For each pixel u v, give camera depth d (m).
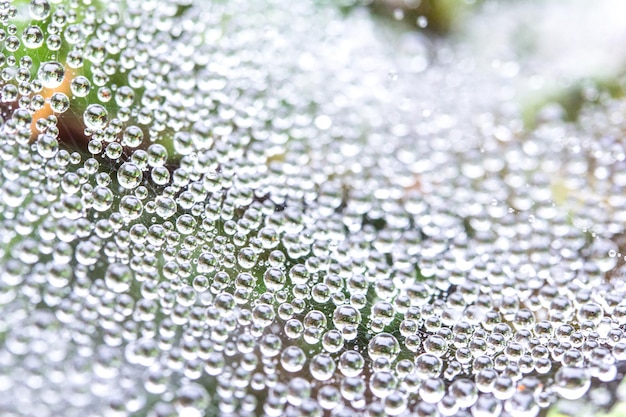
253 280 0.07
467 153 0.09
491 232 0.08
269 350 0.07
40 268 0.07
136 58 0.08
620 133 0.09
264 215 0.08
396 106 0.09
